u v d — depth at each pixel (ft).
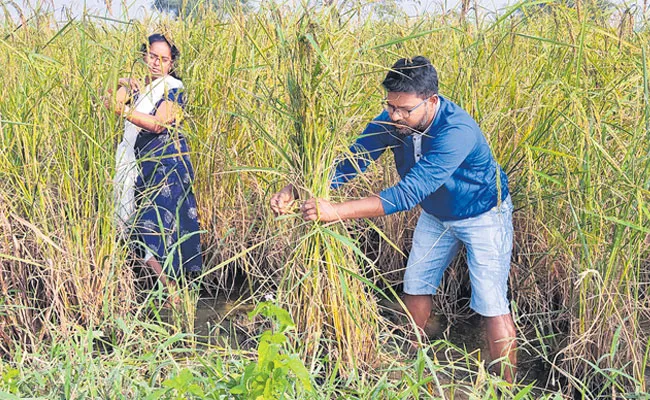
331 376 9.37
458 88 13.56
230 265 14.30
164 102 12.41
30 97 11.68
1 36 12.68
